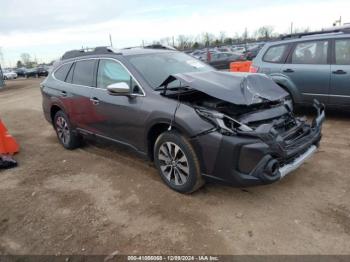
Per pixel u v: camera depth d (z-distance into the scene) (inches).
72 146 235.0
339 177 161.5
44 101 246.7
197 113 139.6
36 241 130.2
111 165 200.7
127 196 158.9
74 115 215.9
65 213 148.6
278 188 154.7
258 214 135.2
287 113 157.8
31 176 194.9
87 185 175.5
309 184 156.6
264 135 126.6
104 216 143.2
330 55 247.8
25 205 159.2
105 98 184.9
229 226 128.8
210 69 197.9
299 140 145.7
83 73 209.6
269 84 162.6
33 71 1849.2
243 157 129.0
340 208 135.3
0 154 224.2
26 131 315.3
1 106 545.0
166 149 156.5
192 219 135.1
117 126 180.7
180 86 159.6
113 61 185.9
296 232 122.3
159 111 152.2
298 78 262.7
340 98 245.1
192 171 144.6
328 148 200.5
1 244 130.6
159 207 145.9
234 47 1534.2
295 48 267.0
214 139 132.7
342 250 111.7
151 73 173.2
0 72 1103.0
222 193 153.6
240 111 143.0
